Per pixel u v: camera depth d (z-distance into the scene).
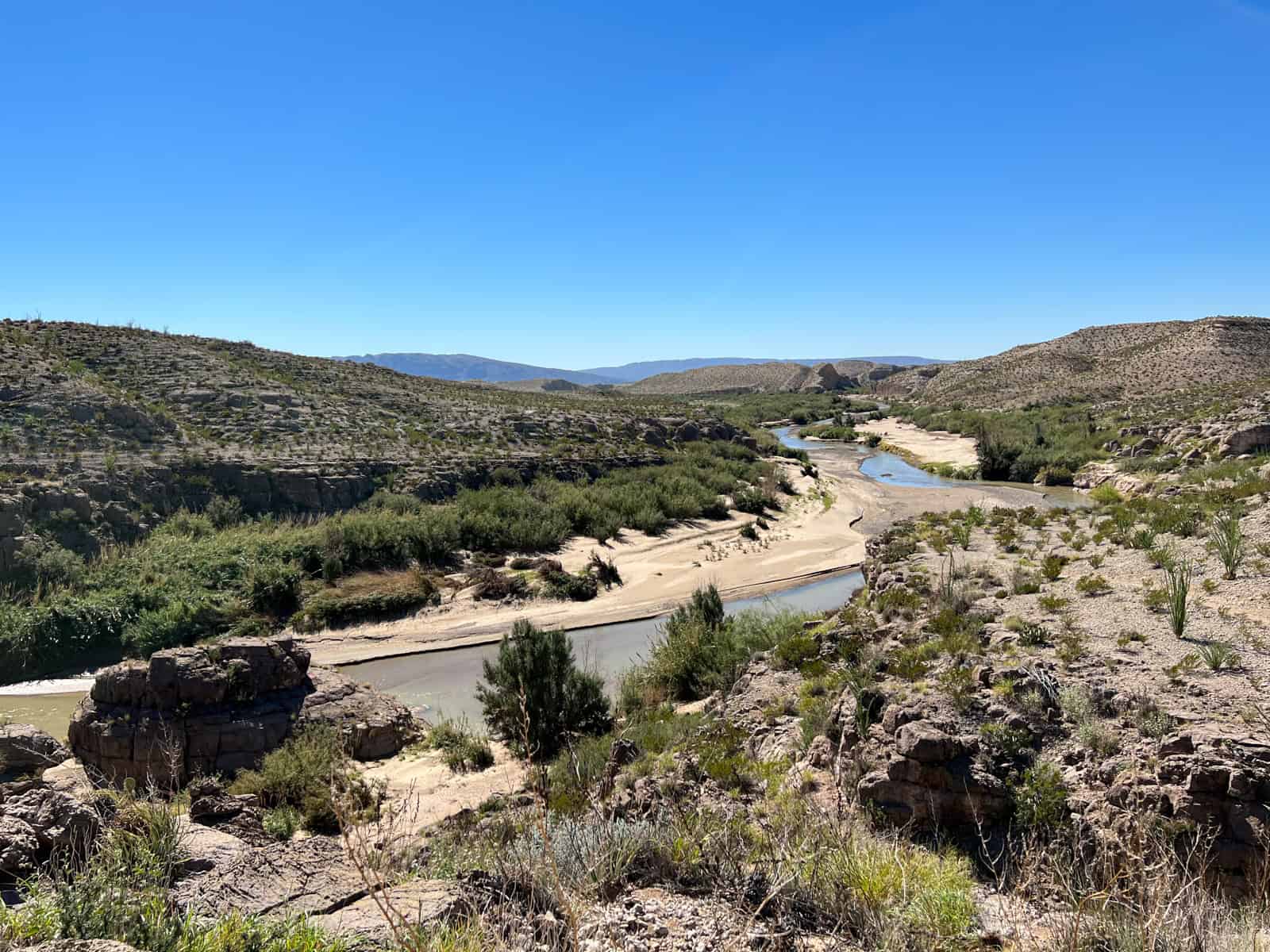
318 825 11.88
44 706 21.30
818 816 7.36
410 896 4.64
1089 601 13.63
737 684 15.84
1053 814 7.41
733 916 4.77
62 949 3.43
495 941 4.12
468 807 12.20
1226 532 16.14
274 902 4.53
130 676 16.08
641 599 30.97
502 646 17.42
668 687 19.25
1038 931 5.38
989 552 19.72
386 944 4.00
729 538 40.31
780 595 31.48
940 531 23.38
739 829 6.33
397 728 17.28
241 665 16.70
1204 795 6.85
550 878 4.82
